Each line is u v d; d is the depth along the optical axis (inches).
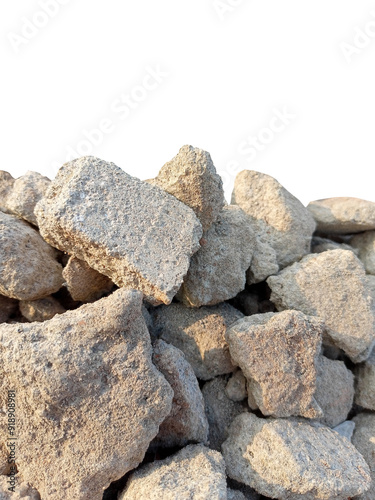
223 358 14.6
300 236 17.7
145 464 11.9
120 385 11.0
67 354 10.7
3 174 17.3
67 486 10.7
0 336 11.0
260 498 13.3
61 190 12.5
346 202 18.9
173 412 12.2
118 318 10.8
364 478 12.2
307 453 12.2
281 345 13.1
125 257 11.6
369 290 15.8
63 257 15.2
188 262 12.3
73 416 10.9
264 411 13.1
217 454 11.9
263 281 18.2
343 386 15.3
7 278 12.9
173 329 15.0
